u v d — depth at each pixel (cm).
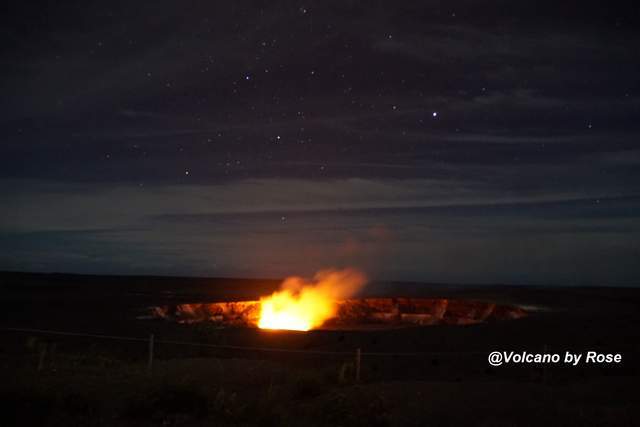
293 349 2259
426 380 1777
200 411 1052
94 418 975
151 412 1023
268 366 1692
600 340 2355
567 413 1204
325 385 1411
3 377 1255
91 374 1427
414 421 1112
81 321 2889
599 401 1363
